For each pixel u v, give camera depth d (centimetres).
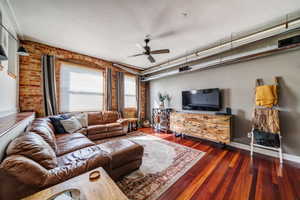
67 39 300
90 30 260
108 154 158
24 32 270
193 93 398
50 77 335
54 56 342
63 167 120
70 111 383
